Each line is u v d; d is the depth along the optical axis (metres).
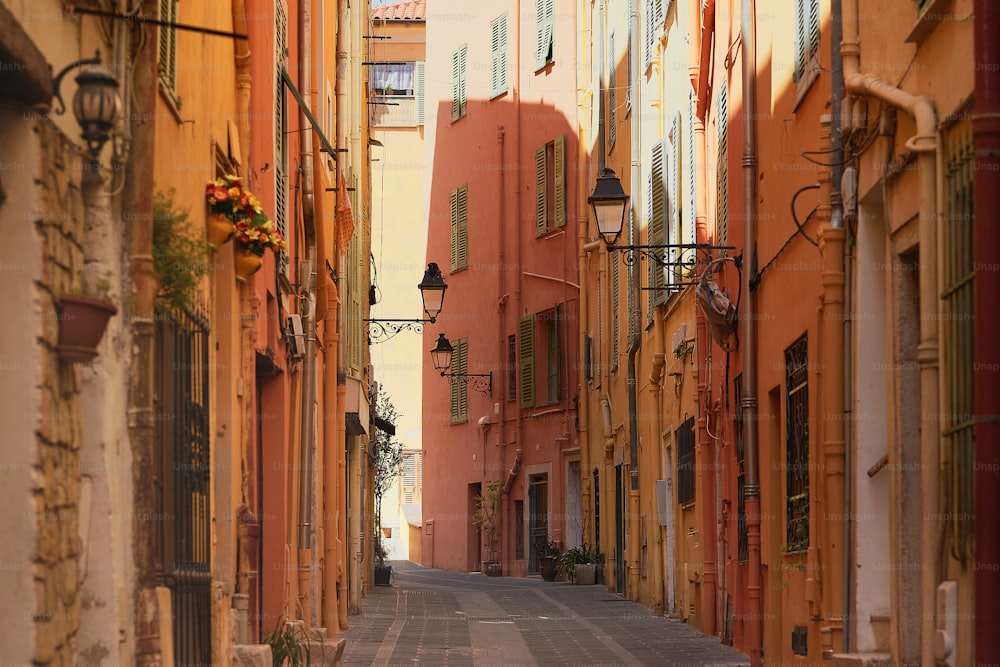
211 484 10.95
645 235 27.41
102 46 8.30
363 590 31.67
